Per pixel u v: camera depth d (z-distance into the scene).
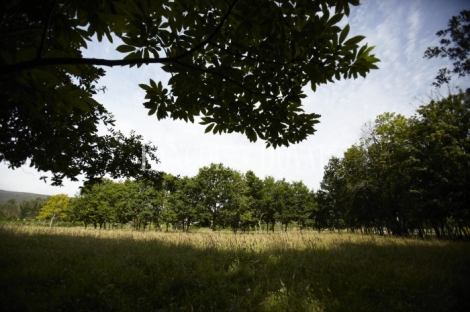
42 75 1.77
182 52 2.32
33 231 14.15
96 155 8.59
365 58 2.48
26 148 5.70
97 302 4.20
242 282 5.68
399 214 28.36
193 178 44.81
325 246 9.75
